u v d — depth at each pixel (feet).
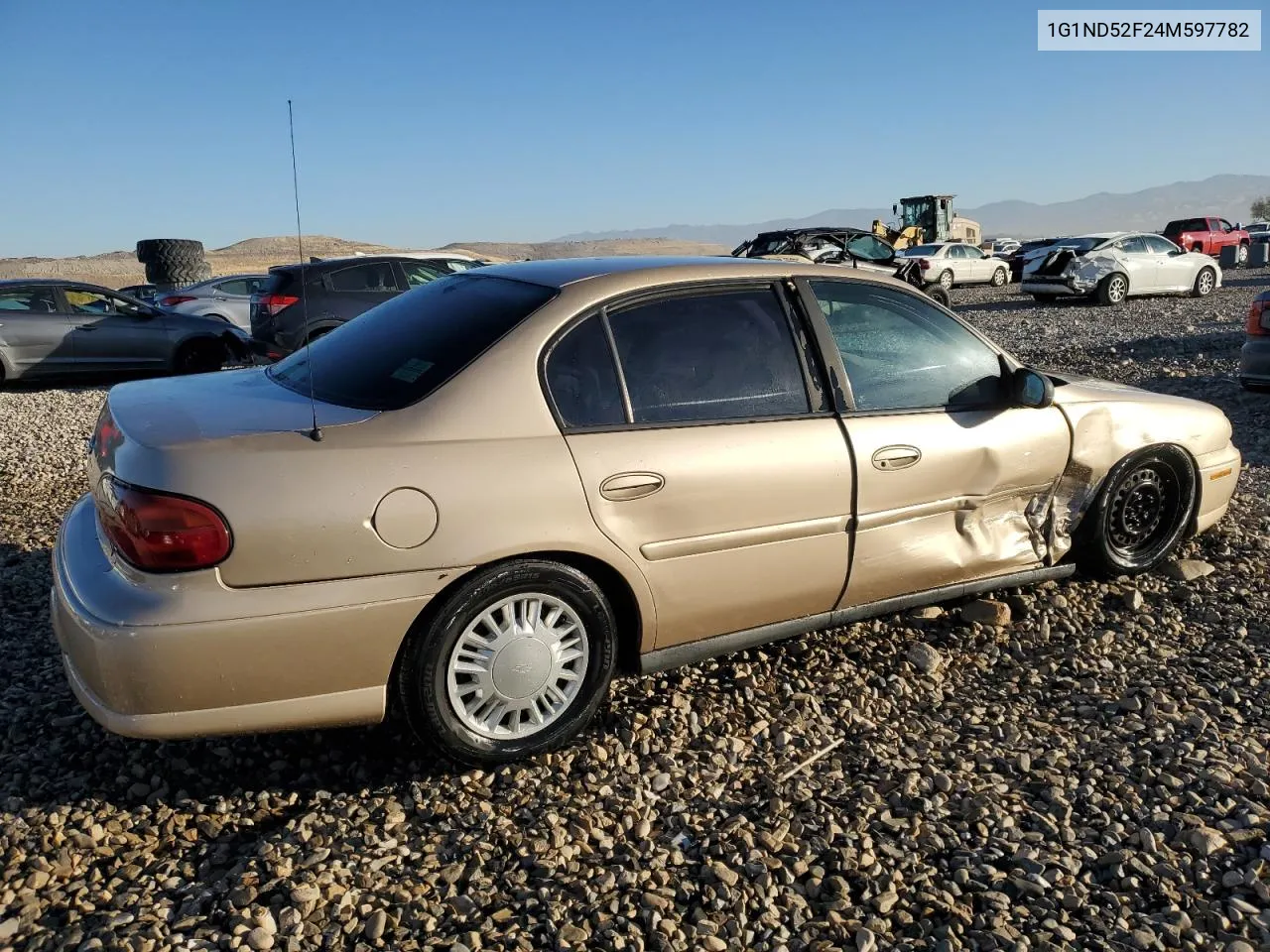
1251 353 29.73
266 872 8.98
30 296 42.98
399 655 9.96
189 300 57.16
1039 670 13.07
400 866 9.12
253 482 9.05
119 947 7.93
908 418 12.61
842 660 13.30
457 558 9.72
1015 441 13.48
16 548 17.78
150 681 8.93
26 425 32.53
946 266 94.94
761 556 11.62
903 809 10.00
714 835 9.57
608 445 10.55
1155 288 69.92
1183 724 11.53
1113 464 14.74
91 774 10.55
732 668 13.03
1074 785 10.32
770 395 11.75
